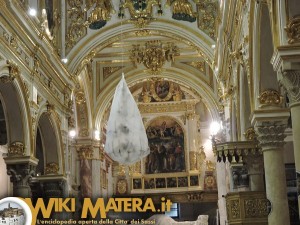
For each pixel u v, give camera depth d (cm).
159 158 3019
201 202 2895
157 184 2973
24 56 1453
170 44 2355
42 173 1808
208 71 2436
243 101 1379
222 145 1377
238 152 1373
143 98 3048
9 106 1420
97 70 2514
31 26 1437
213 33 1925
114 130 1236
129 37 2184
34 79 1536
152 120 3064
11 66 1306
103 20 1933
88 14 1947
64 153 1866
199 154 2988
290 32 802
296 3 807
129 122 1241
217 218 2325
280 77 830
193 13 1930
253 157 1416
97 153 2523
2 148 1795
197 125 3030
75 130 2486
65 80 1877
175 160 3005
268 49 1044
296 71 800
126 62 2481
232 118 1705
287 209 1086
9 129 1441
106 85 2512
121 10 1931
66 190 1833
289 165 1716
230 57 1545
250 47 1099
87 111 2469
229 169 1803
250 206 1231
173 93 3036
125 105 1257
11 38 1339
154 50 2359
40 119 1727
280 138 1101
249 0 1064
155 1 1928
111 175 2934
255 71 1081
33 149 1490
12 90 1385
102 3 1936
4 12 1258
